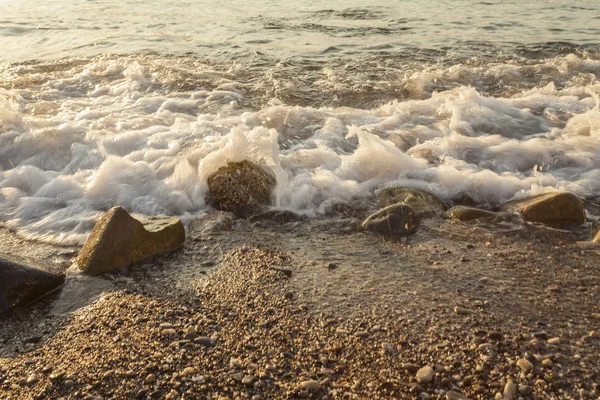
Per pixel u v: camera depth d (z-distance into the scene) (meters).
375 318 3.11
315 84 7.85
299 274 3.61
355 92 7.50
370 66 8.72
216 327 3.06
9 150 5.47
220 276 3.61
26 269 3.43
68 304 3.37
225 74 8.31
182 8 14.12
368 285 3.46
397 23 12.02
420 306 3.22
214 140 5.60
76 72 8.41
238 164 4.78
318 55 9.43
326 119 6.40
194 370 2.73
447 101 6.71
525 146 5.54
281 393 2.58
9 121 5.93
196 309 3.24
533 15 12.63
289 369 2.73
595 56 9.08
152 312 3.22
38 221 4.42
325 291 3.39
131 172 4.91
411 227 4.21
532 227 4.21
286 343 2.92
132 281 3.59
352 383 2.63
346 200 4.72
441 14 12.95
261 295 3.36
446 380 2.64
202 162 4.85
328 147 5.62
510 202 4.57
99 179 4.81
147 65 8.75
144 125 6.14
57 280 3.54
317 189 4.79
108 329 3.08
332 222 4.38
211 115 6.52
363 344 2.90
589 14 12.61
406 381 2.64
